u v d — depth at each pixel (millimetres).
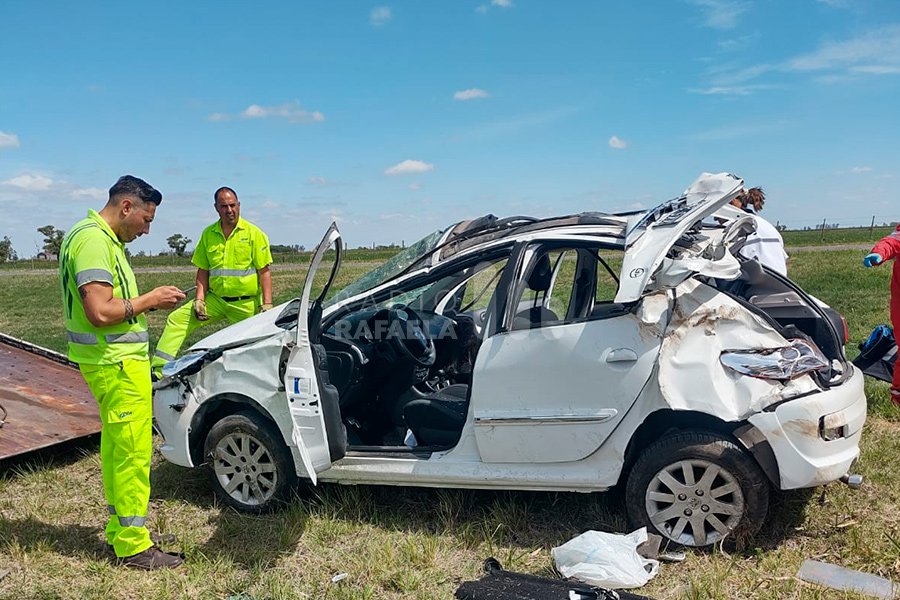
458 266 4121
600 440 3654
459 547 3908
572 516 4145
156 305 3760
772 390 3424
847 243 39094
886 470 4512
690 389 3477
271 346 4191
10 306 19828
